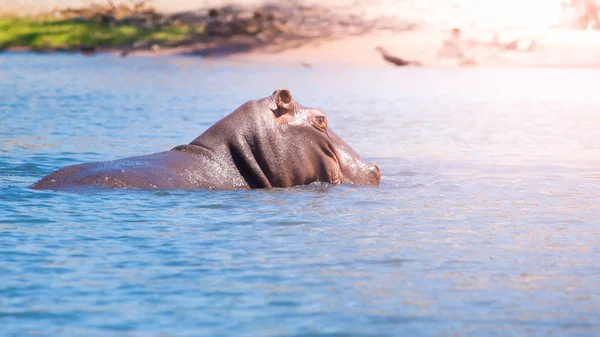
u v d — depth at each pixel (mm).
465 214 42281
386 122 93625
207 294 28047
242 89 139125
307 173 49094
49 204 41969
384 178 54844
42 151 65500
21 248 33688
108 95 124938
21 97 118188
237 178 48250
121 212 40625
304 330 24688
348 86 147125
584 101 120562
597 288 29125
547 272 31156
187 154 48844
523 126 90312
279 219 40031
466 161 64125
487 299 27781
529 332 24734
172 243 34969
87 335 24156
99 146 69625
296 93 132875
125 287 28703
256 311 26344
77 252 33250
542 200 46812
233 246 34625
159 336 24078
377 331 24672
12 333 24234
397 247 34750
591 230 38719
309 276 30281
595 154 68562
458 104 116250
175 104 112625
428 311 26500
